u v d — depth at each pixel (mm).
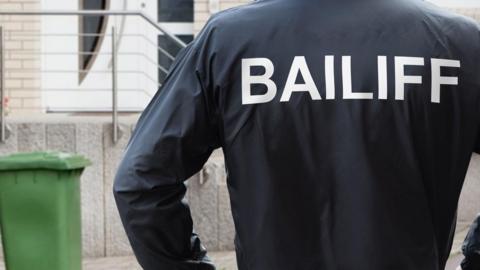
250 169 2076
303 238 2043
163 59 9438
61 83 9234
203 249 2275
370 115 2053
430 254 2045
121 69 9328
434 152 2088
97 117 7566
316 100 2061
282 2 2156
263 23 2125
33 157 5500
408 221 2037
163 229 2137
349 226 2021
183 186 2154
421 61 2098
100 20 9336
